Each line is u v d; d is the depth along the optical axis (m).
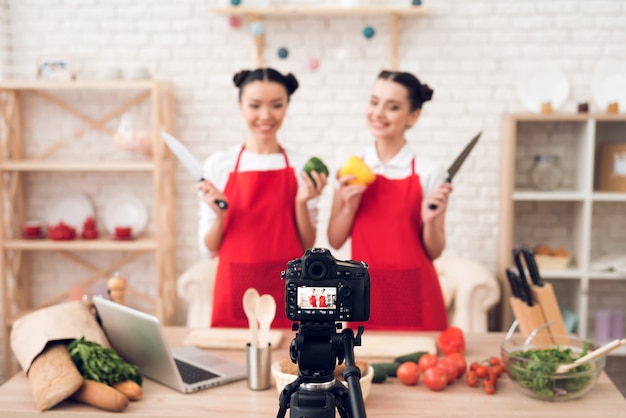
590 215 3.61
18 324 1.86
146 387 1.73
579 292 3.70
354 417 0.98
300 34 3.91
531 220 3.97
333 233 2.55
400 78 2.41
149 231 4.12
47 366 1.66
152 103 3.67
